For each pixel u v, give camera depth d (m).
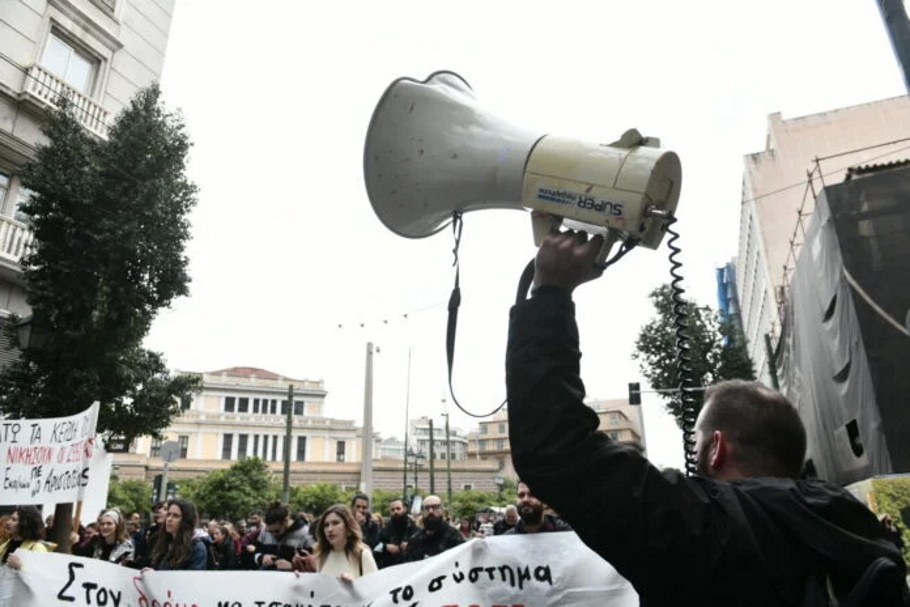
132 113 10.80
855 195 9.66
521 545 3.41
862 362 9.17
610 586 3.25
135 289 9.95
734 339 19.20
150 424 10.48
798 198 25.47
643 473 0.94
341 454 64.12
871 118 25.44
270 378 68.69
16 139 13.36
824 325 10.90
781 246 25.23
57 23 14.70
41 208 9.80
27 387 9.58
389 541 7.00
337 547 4.65
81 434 5.08
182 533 4.71
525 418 0.96
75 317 9.57
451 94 1.54
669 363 17.86
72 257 9.70
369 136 1.52
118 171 10.08
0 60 13.41
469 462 56.66
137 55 16.97
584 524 0.92
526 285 1.17
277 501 6.36
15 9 13.83
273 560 6.06
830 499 0.97
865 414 9.27
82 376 9.34
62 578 3.80
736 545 0.90
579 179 1.23
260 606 3.78
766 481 1.02
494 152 1.37
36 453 5.22
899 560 0.88
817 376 11.98
